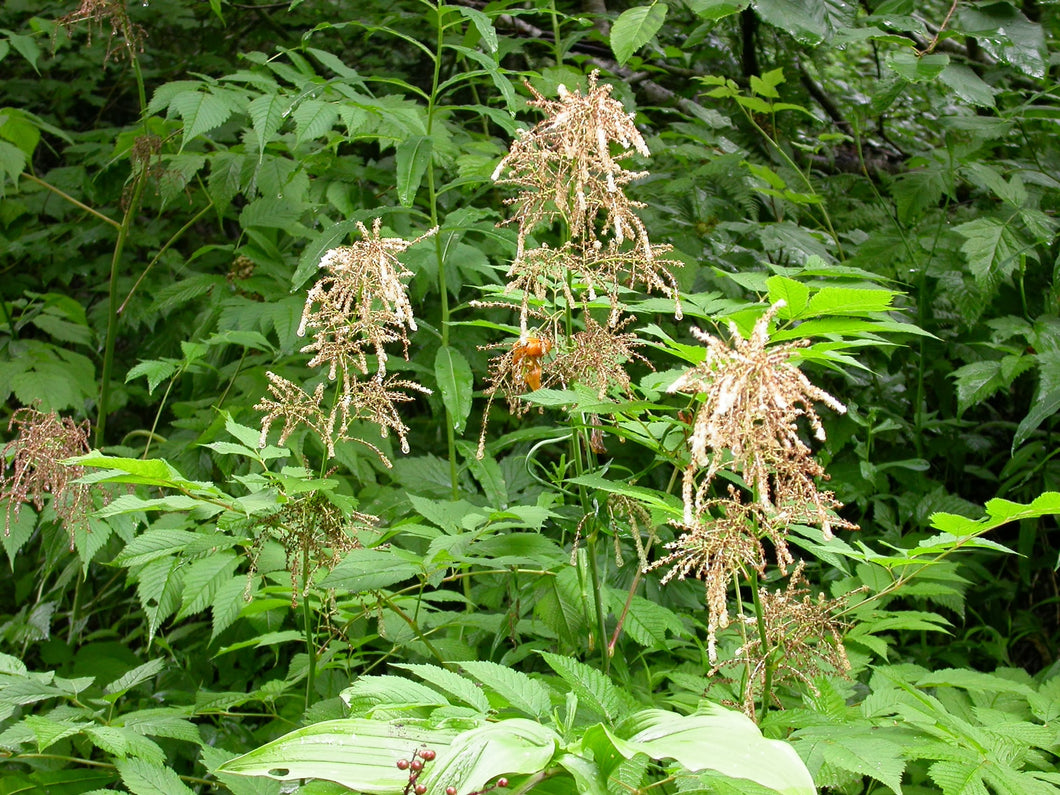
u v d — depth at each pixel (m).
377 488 3.05
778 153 4.14
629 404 1.67
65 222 4.55
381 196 3.59
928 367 3.63
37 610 3.15
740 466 1.43
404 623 2.33
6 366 3.40
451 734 1.26
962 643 2.97
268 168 3.31
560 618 2.07
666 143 4.14
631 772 1.38
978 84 3.04
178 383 4.09
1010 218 3.24
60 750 2.46
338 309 1.77
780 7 3.01
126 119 5.74
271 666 3.20
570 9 5.04
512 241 2.60
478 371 3.50
